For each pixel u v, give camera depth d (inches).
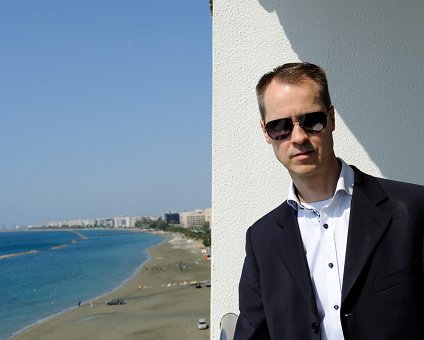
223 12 89.6
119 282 2178.9
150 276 2342.5
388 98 87.9
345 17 89.2
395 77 88.2
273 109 51.9
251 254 56.9
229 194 85.5
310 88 50.8
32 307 1643.7
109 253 3784.5
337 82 88.4
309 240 52.4
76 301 1728.6
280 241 53.3
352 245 48.3
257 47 88.7
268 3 89.7
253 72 88.0
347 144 87.7
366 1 89.4
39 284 2192.4
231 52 88.8
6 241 6190.9
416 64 88.4
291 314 51.0
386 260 47.1
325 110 51.1
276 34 89.0
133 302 1656.0
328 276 49.9
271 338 53.4
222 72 88.4
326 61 88.6
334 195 50.7
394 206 48.8
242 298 57.6
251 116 86.8
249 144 86.1
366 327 46.6
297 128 50.4
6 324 1376.7
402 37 88.8
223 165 86.1
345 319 47.3
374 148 87.2
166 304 1596.9
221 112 87.4
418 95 88.0
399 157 87.0
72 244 5157.5
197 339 1117.7
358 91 88.1
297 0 89.7
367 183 51.2
